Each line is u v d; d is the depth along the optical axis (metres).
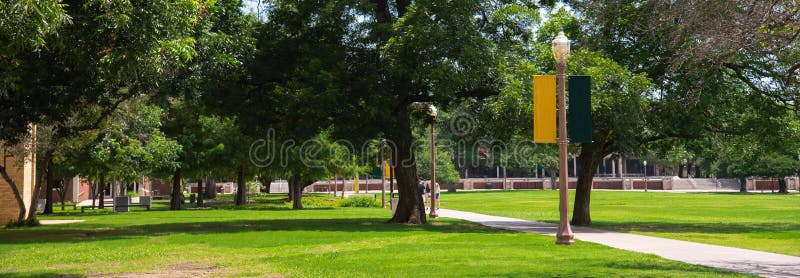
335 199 57.38
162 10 12.30
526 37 25.22
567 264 12.48
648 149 29.77
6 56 13.09
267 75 23.88
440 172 92.44
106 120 27.91
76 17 12.20
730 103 24.45
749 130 24.52
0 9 10.05
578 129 16.59
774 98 24.02
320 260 13.37
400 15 24.47
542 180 110.00
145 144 38.34
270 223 25.73
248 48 23.19
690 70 18.39
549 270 11.54
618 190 95.88
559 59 16.56
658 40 22.34
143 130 37.31
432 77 20.78
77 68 14.83
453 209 40.94
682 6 13.28
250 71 23.88
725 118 25.19
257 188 78.88
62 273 12.10
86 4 11.86
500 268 11.87
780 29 12.02
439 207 42.06
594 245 16.27
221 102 25.11
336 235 19.31
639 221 28.69
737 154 27.80
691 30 13.73
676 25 15.54
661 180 103.19
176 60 13.20
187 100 24.56
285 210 40.81
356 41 23.30
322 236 19.00
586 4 23.00
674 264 12.47
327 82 21.81
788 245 16.91
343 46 23.42
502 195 75.69
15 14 10.19
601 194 74.75
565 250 15.05
